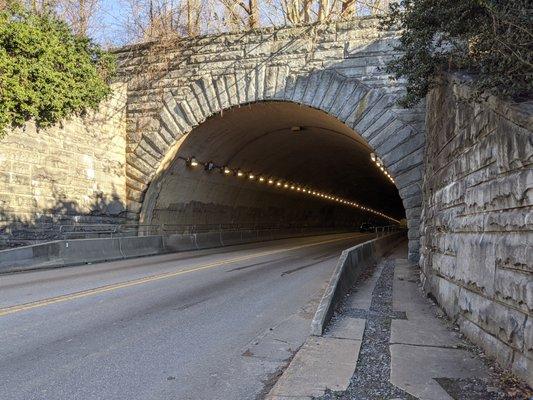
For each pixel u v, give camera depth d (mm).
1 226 14984
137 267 15492
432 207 11016
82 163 19297
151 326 7441
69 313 8164
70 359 5770
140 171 22266
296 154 33625
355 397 4461
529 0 5887
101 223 20344
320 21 19734
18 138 15945
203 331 7242
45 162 17172
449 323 7504
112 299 9539
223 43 21125
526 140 4664
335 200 57125
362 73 19078
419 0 9297
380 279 13000
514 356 4859
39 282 11758
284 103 20703
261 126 25141
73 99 18000
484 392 4520
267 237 38969
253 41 20609
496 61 6422
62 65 17625
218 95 21094
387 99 18672
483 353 5766
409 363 5438
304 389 4660
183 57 21719
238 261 18047
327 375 5062
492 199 5691
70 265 15891
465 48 8562
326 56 19578
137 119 22375
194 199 27047
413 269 15586
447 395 4465
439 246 9031
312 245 30438
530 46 5727
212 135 23766
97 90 19266
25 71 15664
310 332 6910
